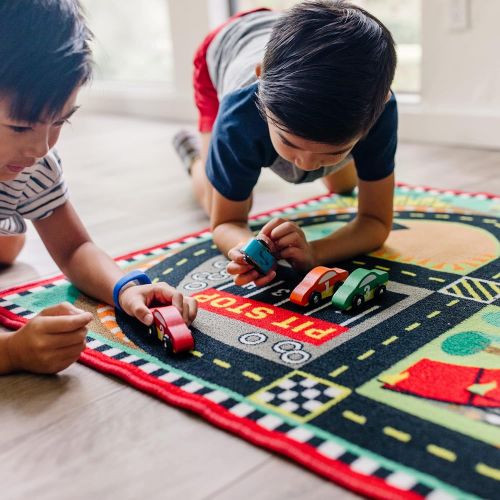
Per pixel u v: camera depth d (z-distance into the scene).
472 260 1.05
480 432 0.62
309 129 0.79
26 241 1.29
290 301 0.93
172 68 2.78
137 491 0.58
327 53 0.79
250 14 1.40
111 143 2.30
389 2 2.13
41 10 0.61
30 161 0.68
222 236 1.08
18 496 0.58
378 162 1.06
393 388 0.70
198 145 1.59
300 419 0.65
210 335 0.84
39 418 0.69
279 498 0.56
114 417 0.69
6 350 0.77
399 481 0.56
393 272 1.02
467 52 1.88
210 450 0.62
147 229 1.33
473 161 1.75
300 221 1.31
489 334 0.81
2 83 0.60
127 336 0.85
